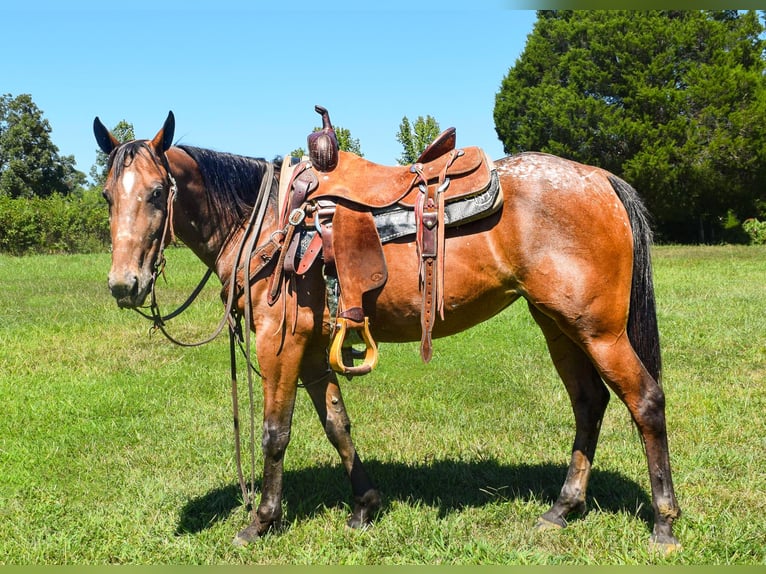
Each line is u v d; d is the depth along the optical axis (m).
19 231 20.86
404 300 2.95
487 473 3.81
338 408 3.30
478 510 3.36
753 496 3.37
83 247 22.20
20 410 5.04
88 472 3.97
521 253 2.88
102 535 3.22
